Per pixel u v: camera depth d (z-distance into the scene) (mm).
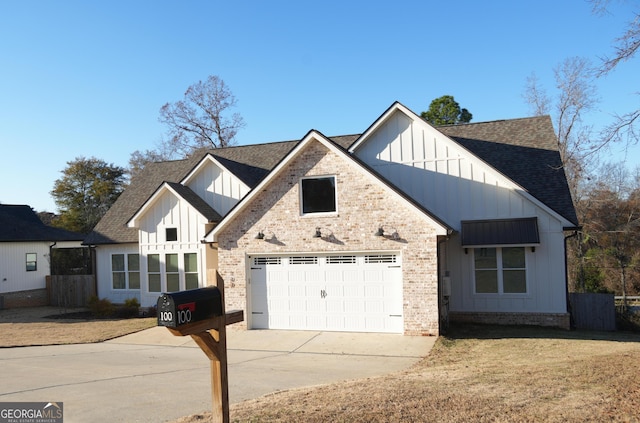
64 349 15008
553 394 7699
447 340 14516
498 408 7051
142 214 22359
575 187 33656
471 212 18016
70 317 22625
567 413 6727
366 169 15703
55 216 56031
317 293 16406
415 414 6938
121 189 57594
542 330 16609
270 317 16875
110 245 24625
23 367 12172
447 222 18234
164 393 9312
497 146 20812
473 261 18062
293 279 16703
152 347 15219
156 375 11062
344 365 12047
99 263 25047
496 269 17828
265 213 16875
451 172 18312
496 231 17312
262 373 11156
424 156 18656
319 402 7777
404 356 12898
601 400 7270
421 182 18641
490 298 17844
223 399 6035
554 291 17234
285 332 16344
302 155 16500
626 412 6676
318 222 16281
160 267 22125
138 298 23953
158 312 5391
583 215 34906
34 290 28781
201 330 5738
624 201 35406
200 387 9797
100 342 16312
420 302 15078
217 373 6035
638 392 7617
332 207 16250
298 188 16516
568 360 10883
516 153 20156
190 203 21484
